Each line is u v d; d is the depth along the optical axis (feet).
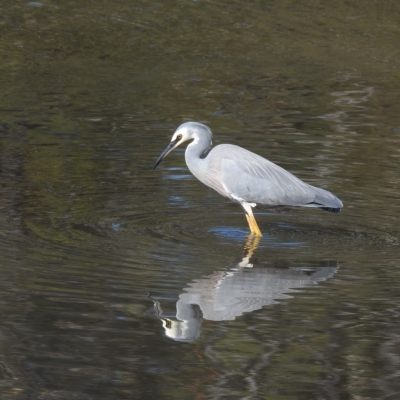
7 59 77.66
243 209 45.96
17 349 29.25
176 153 56.24
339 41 88.02
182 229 42.55
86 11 93.35
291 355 29.53
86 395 26.50
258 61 81.51
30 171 50.98
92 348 29.43
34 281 34.63
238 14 94.99
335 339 30.81
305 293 34.73
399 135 61.26
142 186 49.37
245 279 35.96
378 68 80.69
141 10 94.84
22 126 60.44
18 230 40.86
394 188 49.78
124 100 68.44
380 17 95.66
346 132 61.57
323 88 74.08
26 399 26.05
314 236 42.39
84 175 50.83
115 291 34.01
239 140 58.39
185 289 34.55
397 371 28.73
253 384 27.50
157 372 28.09
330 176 51.44
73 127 60.80
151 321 31.68
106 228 41.88
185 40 86.53
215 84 74.13
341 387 27.45
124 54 81.56
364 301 33.96
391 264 38.32
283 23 92.68
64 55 80.12
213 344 30.19
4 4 92.84
